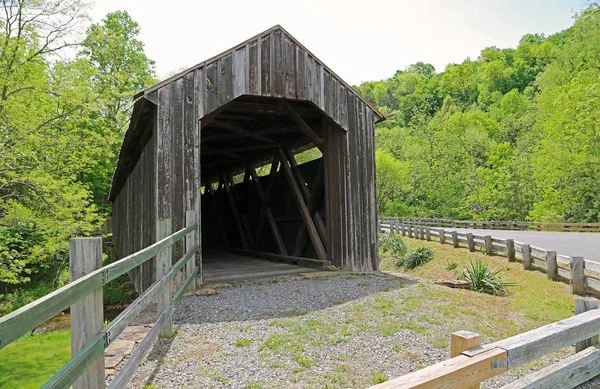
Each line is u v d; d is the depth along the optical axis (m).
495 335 4.02
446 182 31.14
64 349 6.12
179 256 5.87
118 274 1.92
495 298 5.74
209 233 15.87
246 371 2.93
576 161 19.53
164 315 3.15
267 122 9.71
